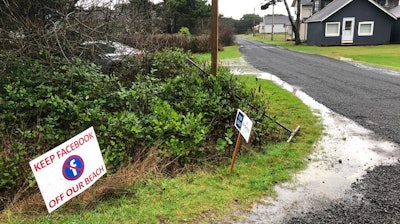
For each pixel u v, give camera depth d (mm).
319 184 3301
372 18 24469
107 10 5488
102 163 2801
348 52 18609
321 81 9430
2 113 4195
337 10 24438
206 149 3961
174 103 4625
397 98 7090
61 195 2533
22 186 3045
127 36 5711
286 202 2947
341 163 3814
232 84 4914
